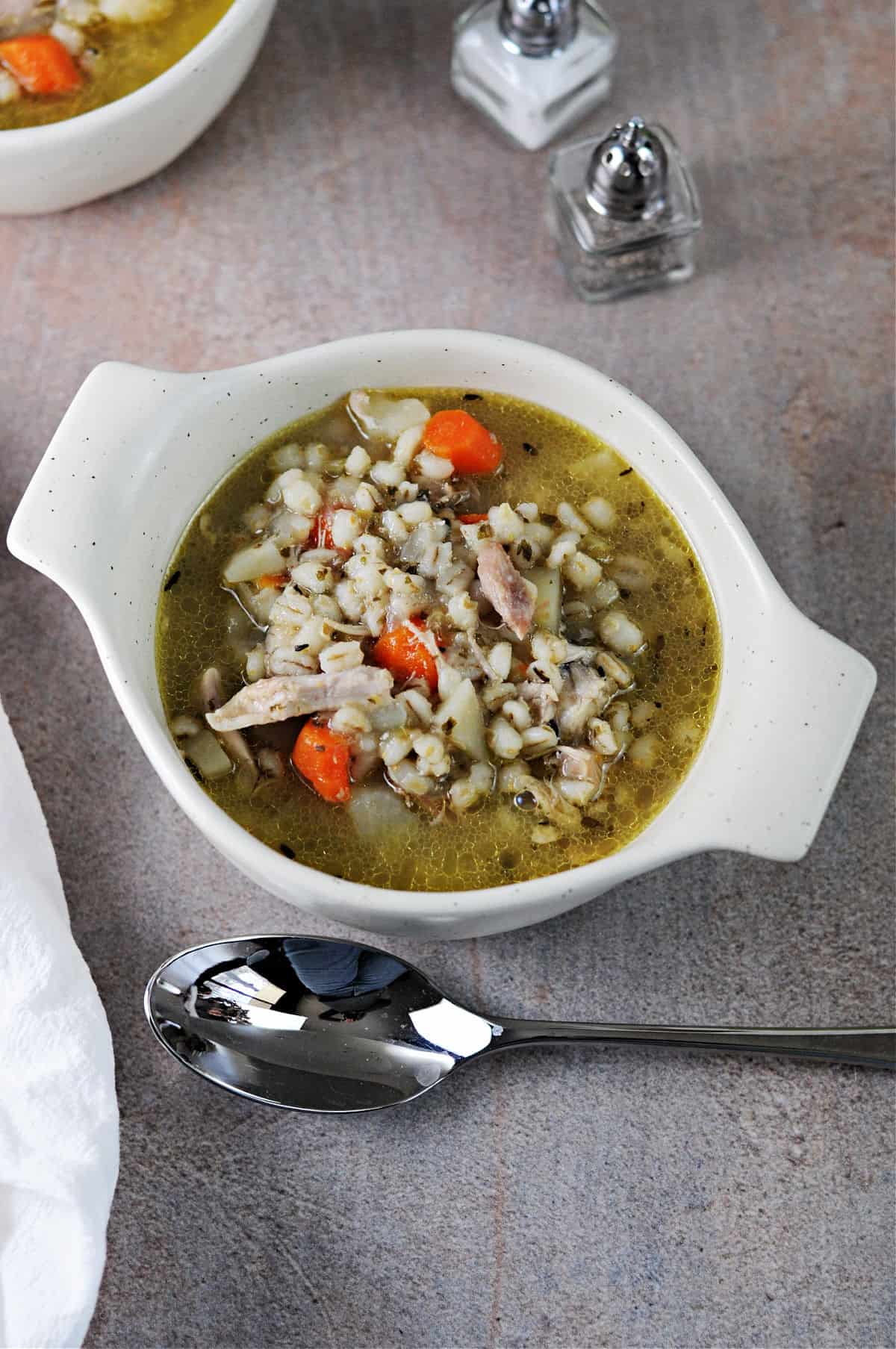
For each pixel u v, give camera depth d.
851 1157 0.52
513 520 0.52
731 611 0.51
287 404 0.53
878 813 0.55
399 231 0.62
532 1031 0.51
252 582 0.52
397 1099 0.51
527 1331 0.50
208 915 0.53
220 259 0.61
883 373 0.60
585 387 0.52
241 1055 0.51
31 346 0.60
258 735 0.50
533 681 0.50
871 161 0.63
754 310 0.61
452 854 0.49
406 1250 0.50
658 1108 0.52
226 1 0.60
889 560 0.58
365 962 0.52
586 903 0.54
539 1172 0.51
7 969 0.50
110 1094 0.50
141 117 0.57
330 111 0.63
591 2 0.63
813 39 0.65
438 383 0.54
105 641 0.48
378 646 0.51
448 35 0.65
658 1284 0.50
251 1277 0.50
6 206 0.59
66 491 0.49
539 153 0.63
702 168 0.63
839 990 0.53
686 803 0.48
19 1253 0.49
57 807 0.54
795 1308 0.50
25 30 0.59
